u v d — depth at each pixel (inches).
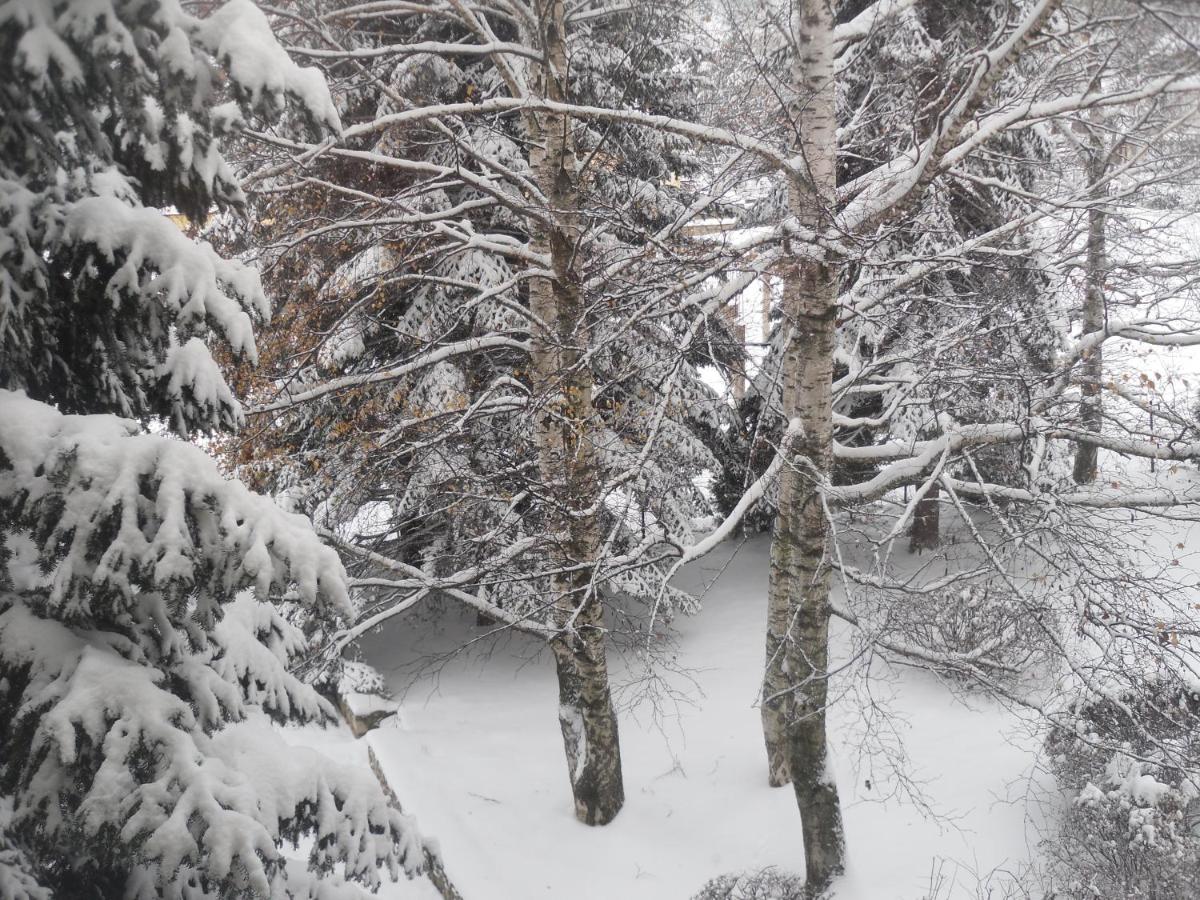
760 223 348.5
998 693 282.0
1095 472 461.4
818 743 289.6
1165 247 293.0
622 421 379.9
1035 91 251.9
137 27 117.1
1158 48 175.2
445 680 476.4
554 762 396.8
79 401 153.3
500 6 323.9
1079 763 304.3
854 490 293.4
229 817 128.5
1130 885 251.0
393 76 343.9
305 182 276.7
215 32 121.3
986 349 299.6
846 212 255.8
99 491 125.5
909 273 298.0
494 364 396.5
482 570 320.5
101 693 131.9
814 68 249.6
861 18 263.6
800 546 289.7
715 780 370.3
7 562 144.7
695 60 373.1
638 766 390.3
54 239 134.1
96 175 144.6
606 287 319.3
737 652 477.4
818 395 280.2
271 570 128.7
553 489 315.6
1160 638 246.5
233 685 156.2
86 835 124.0
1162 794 269.4
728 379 394.9
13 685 137.3
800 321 275.0
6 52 112.9
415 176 400.2
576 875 322.3
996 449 347.9
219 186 139.3
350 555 345.1
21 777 130.8
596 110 232.4
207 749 144.3
